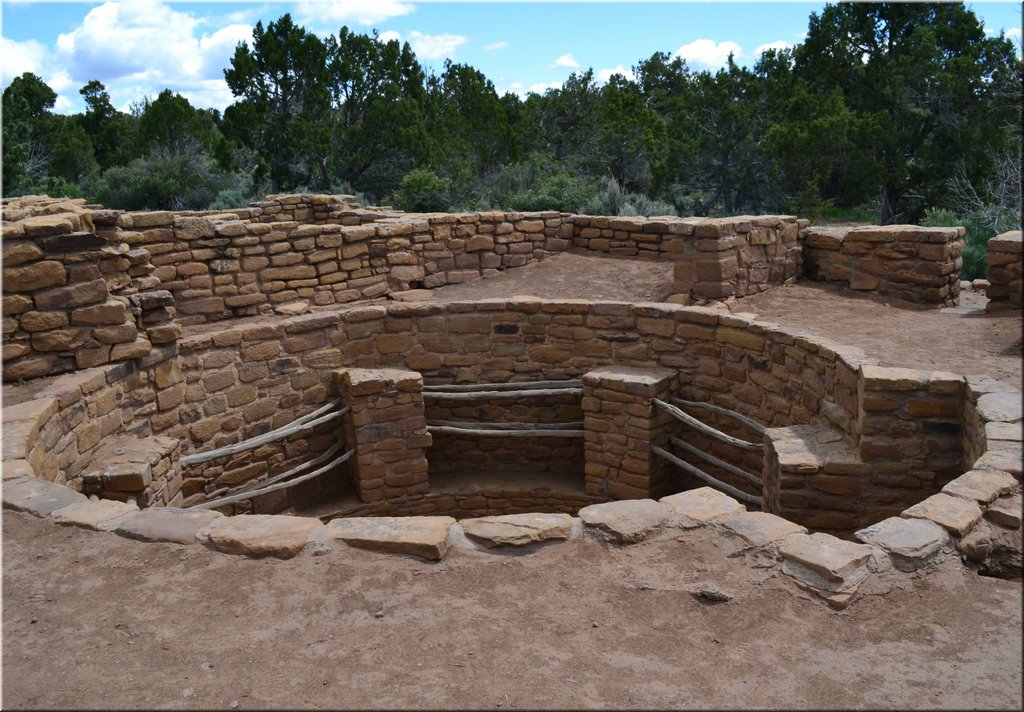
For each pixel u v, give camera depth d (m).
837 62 29.44
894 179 25.20
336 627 3.81
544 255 13.52
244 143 27.39
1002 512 4.52
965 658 3.51
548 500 10.73
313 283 10.94
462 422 11.00
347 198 15.38
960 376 6.77
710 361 9.65
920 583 4.04
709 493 4.96
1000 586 4.05
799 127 25.31
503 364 10.73
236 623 3.85
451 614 3.91
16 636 3.75
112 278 8.14
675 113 28.78
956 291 10.62
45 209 8.33
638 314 10.11
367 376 10.09
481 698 3.30
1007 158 22.78
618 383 9.81
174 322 8.76
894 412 6.88
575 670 3.48
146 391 8.41
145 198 29.03
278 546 4.39
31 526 4.76
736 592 4.02
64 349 7.55
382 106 27.52
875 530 4.35
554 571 4.26
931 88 25.17
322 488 10.55
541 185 25.39
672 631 3.76
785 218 11.38
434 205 26.97
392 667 3.51
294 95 27.28
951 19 28.59
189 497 9.10
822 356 7.94
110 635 3.76
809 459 7.14
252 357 9.55
